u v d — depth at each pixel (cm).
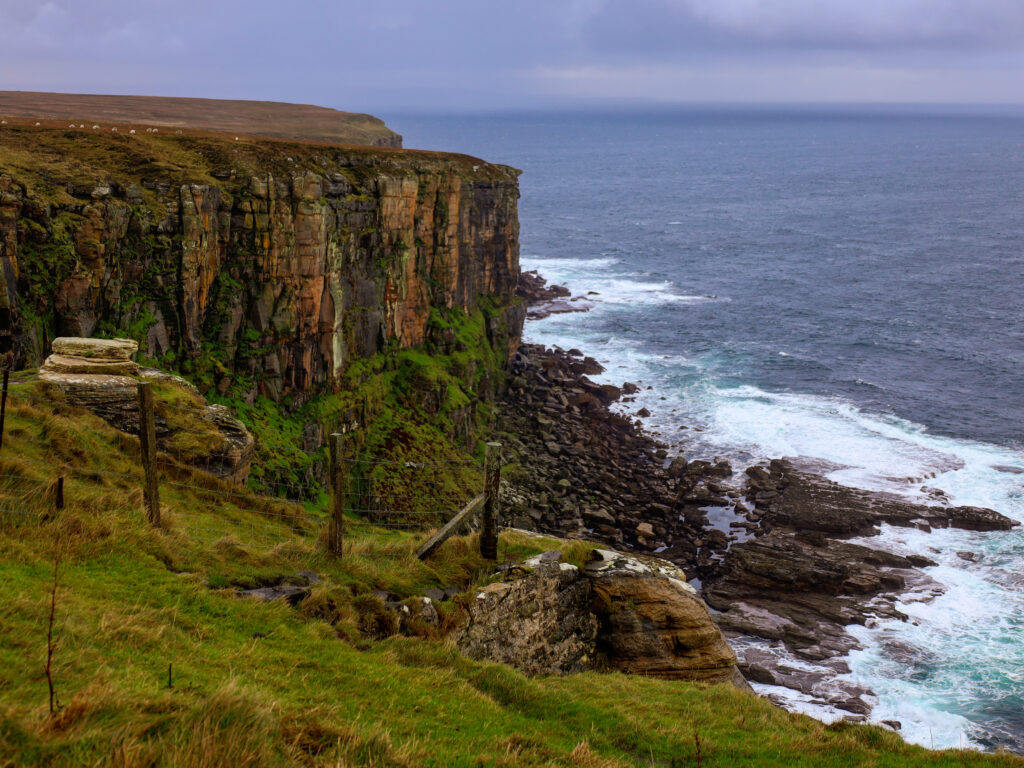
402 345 7075
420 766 1105
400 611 1848
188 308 5138
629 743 1543
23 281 4256
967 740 3800
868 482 6519
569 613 2247
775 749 1586
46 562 1506
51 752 861
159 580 1605
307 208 5650
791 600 4919
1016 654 4400
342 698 1354
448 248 7625
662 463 7038
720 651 2347
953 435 7531
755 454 7112
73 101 15875
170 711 1029
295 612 1677
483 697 1554
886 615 4741
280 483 4859
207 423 3033
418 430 6475
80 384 2806
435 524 5403
